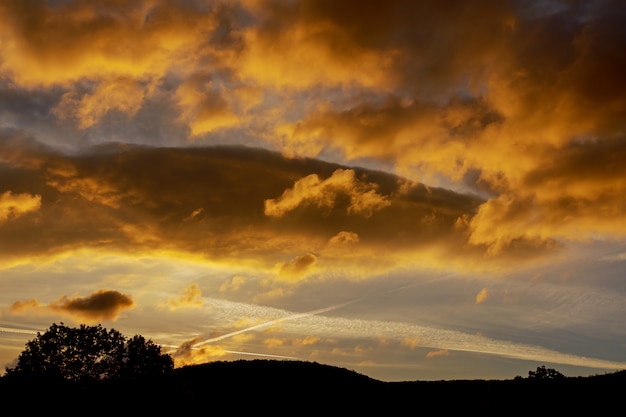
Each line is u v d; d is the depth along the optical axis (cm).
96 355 5219
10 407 4694
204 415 4878
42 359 5000
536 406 5209
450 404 5503
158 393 5169
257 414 5028
